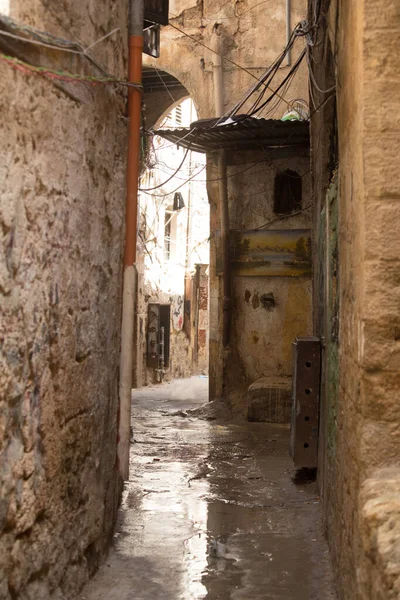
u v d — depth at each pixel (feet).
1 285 9.95
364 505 9.89
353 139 12.34
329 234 18.34
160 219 71.10
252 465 28.19
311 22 27.84
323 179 23.15
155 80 57.11
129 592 14.30
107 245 15.75
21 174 10.59
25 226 10.79
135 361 63.41
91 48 14.28
